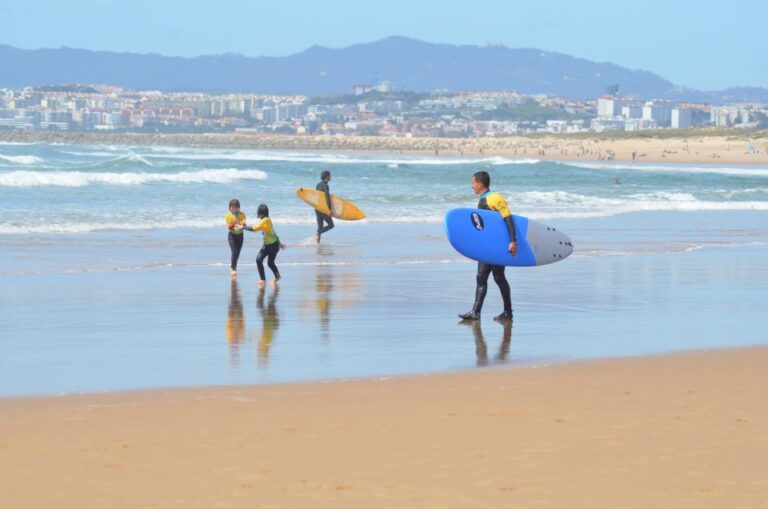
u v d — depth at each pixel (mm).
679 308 21250
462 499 8492
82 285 24078
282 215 46438
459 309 21078
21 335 17422
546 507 8320
